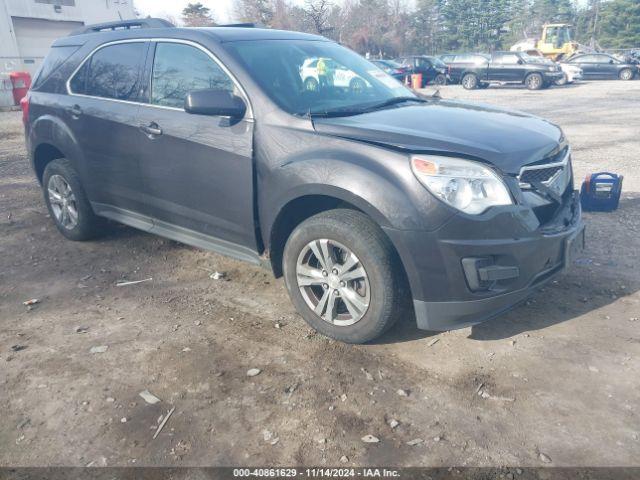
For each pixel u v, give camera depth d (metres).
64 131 4.76
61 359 3.28
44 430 2.68
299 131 3.30
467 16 76.62
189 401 2.87
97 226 5.16
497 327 3.51
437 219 2.84
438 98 4.50
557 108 15.66
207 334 3.54
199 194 3.84
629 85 24.41
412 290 3.00
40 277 4.49
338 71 4.13
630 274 4.22
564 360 3.14
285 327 3.60
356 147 3.08
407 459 2.44
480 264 2.88
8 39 26.94
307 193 3.18
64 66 4.91
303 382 3.00
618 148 9.36
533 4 86.94
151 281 4.38
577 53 30.89
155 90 4.09
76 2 29.58
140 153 4.14
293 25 56.38
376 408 2.78
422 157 2.89
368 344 3.36
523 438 2.55
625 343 3.29
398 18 71.94
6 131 12.94
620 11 60.72
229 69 3.66
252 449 2.53
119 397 2.91
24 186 7.54
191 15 65.81
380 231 3.04
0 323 3.74
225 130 3.58
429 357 3.21
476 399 2.83
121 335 3.54
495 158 2.94
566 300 3.84
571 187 3.62
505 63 24.00
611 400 2.79
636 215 5.67
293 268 3.42
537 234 2.97
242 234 3.70
